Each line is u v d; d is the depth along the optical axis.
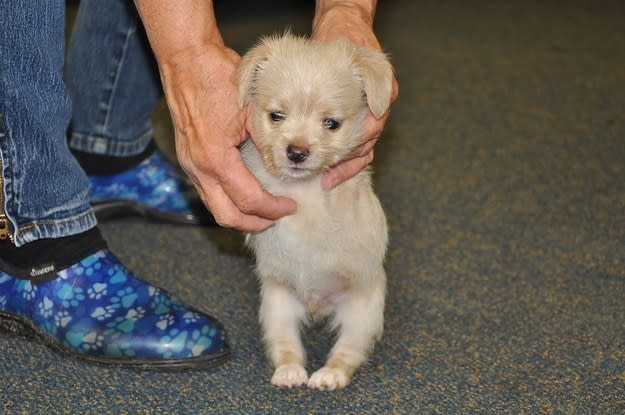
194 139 1.25
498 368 1.34
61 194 1.33
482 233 1.69
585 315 1.46
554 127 2.17
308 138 1.33
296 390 1.30
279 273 1.38
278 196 1.32
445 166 1.95
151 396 1.27
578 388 1.31
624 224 1.74
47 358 1.33
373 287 1.38
